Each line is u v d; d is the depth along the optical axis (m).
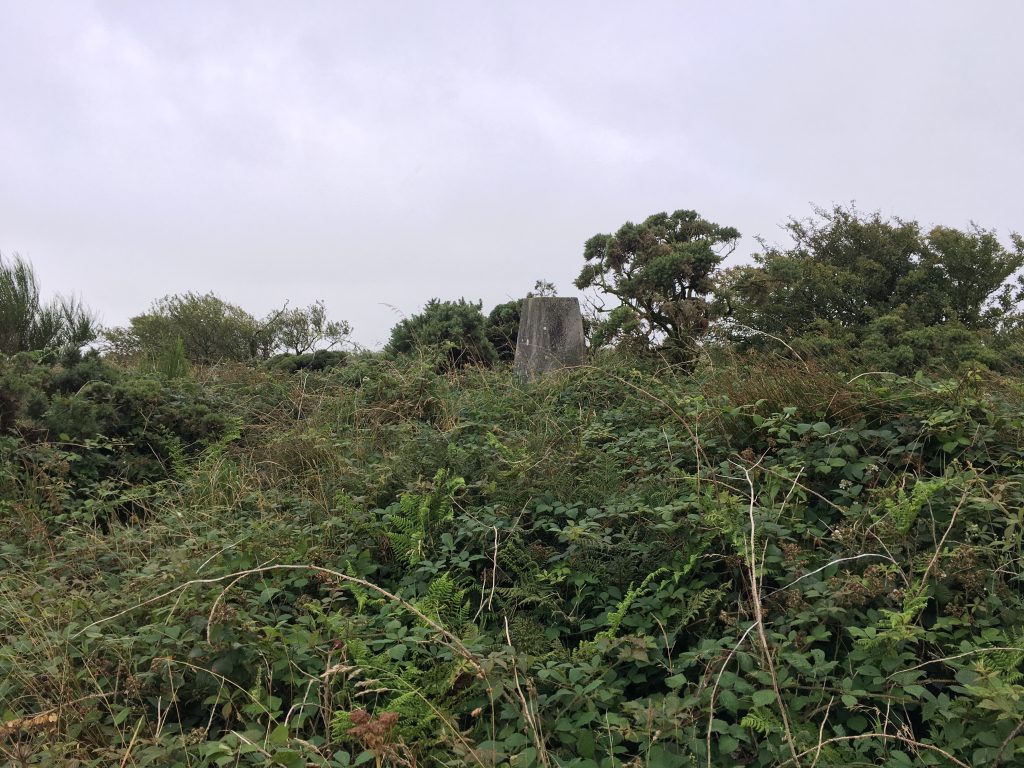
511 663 2.71
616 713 2.69
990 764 2.25
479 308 14.55
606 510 3.94
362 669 2.78
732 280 11.83
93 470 6.03
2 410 6.34
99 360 7.68
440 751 2.61
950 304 16.14
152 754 2.44
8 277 12.05
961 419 4.12
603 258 12.62
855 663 2.80
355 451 6.07
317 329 15.59
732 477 3.97
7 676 2.97
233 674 2.96
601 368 7.16
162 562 3.91
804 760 2.34
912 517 3.29
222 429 7.17
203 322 18.27
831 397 4.51
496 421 6.65
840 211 17.58
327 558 3.90
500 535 3.84
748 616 3.09
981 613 2.93
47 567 3.94
